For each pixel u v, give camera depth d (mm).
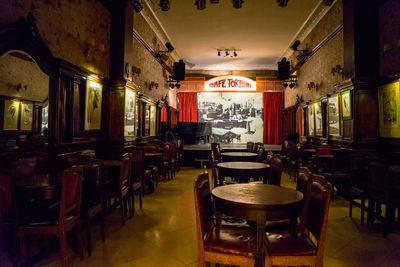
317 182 2240
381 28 5469
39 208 2859
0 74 4117
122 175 3842
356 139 5441
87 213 2902
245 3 7621
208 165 9812
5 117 4238
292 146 7852
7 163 3336
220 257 2080
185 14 8344
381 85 5312
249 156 5828
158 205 4934
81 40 5109
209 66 14367
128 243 3254
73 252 3012
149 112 8898
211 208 2516
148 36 8695
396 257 2922
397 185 3430
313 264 2018
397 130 4871
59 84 4383
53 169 4246
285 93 13656
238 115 14297
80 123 5121
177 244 3229
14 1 3453
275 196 2314
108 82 6184
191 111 14242
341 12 6797
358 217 4316
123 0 6344
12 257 2664
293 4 7652
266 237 2230
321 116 8141
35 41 3713
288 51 11922
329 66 7602
